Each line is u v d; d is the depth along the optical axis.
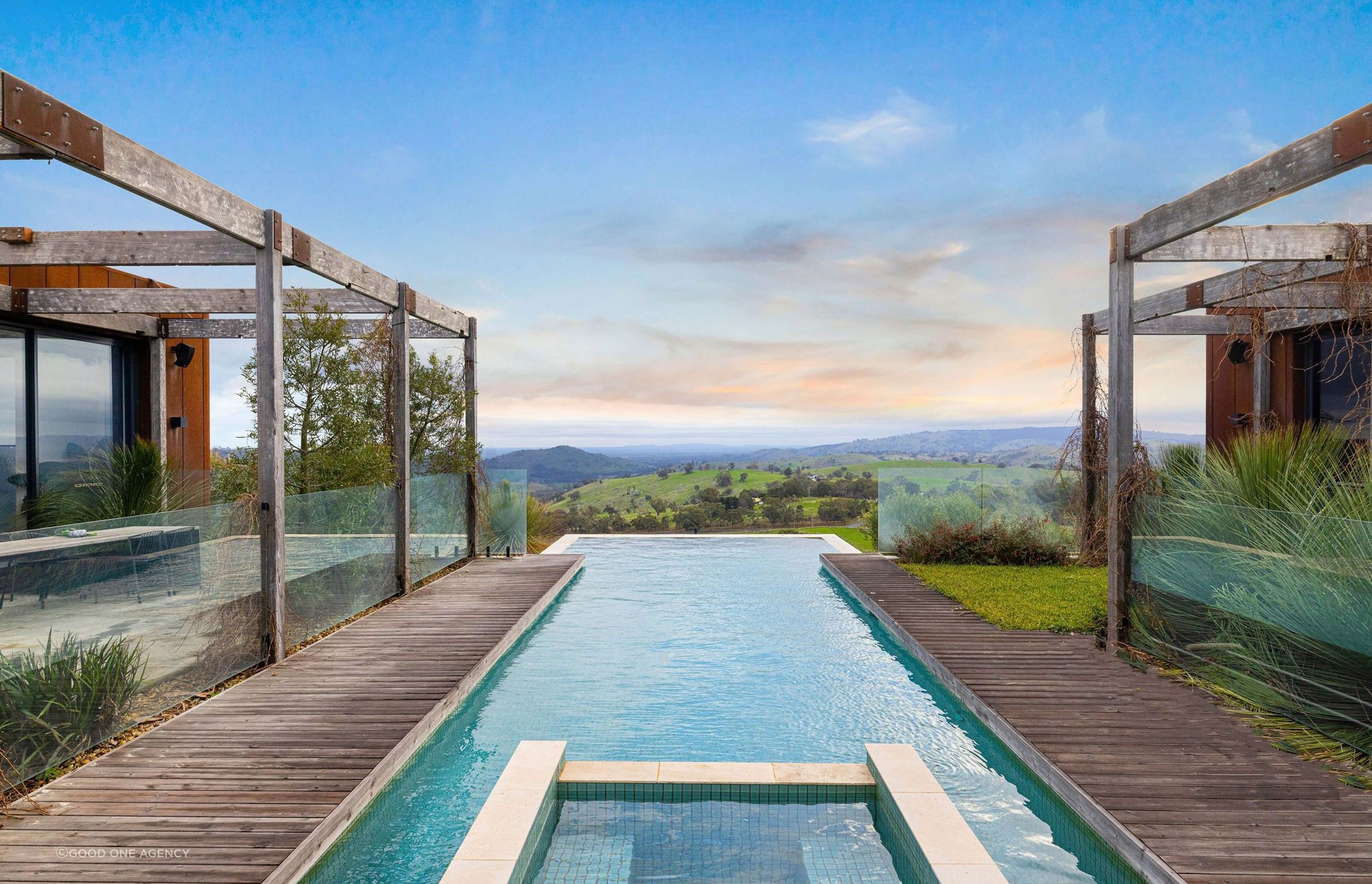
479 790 3.93
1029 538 10.41
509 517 11.70
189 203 4.51
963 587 8.45
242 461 7.42
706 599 9.12
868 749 3.98
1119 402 5.71
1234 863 2.72
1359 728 3.72
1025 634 6.31
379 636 6.23
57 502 7.76
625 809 3.71
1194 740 3.94
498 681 5.83
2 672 3.30
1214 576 4.72
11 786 3.22
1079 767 3.58
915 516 11.45
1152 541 5.44
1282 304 6.96
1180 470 6.61
